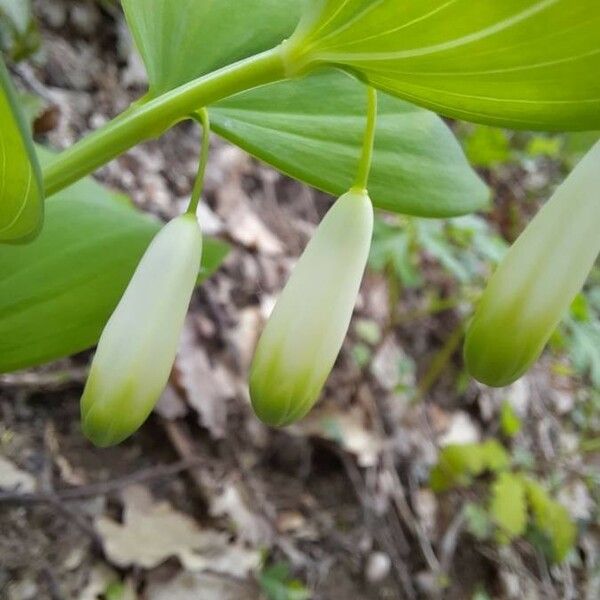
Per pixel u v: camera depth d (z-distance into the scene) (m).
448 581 0.16
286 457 0.15
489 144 0.16
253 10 0.06
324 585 0.14
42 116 0.14
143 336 0.05
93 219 0.07
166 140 0.17
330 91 0.06
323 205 0.21
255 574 0.13
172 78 0.06
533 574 0.18
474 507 0.17
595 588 0.19
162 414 0.13
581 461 0.22
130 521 0.12
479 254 0.19
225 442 0.14
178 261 0.05
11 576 0.10
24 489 0.11
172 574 0.12
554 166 0.28
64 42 0.16
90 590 0.11
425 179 0.06
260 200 0.19
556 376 0.24
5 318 0.06
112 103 0.17
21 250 0.07
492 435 0.20
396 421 0.18
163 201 0.16
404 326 0.20
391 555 0.15
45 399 0.12
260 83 0.05
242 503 0.13
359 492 0.15
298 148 0.06
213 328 0.15
